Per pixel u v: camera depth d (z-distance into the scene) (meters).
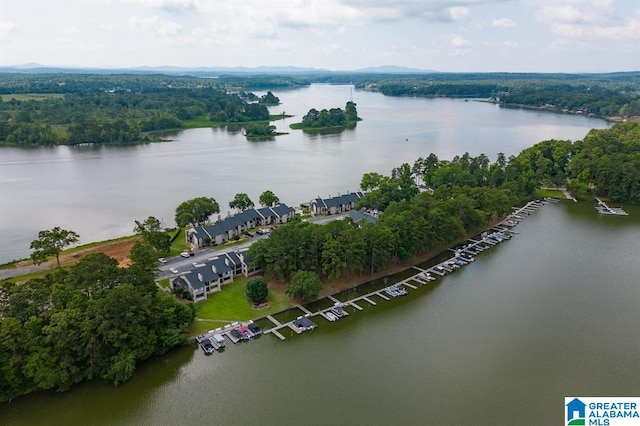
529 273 129.38
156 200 194.88
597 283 123.19
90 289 89.44
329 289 116.50
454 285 121.88
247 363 88.00
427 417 74.94
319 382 83.25
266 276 118.12
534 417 75.25
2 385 74.94
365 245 118.38
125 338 82.00
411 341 96.38
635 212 185.25
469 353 92.38
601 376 85.56
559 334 99.25
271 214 161.62
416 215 136.12
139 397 78.56
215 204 157.62
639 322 104.19
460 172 190.38
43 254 118.50
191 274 110.25
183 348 91.44
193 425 72.81
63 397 77.62
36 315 81.44
